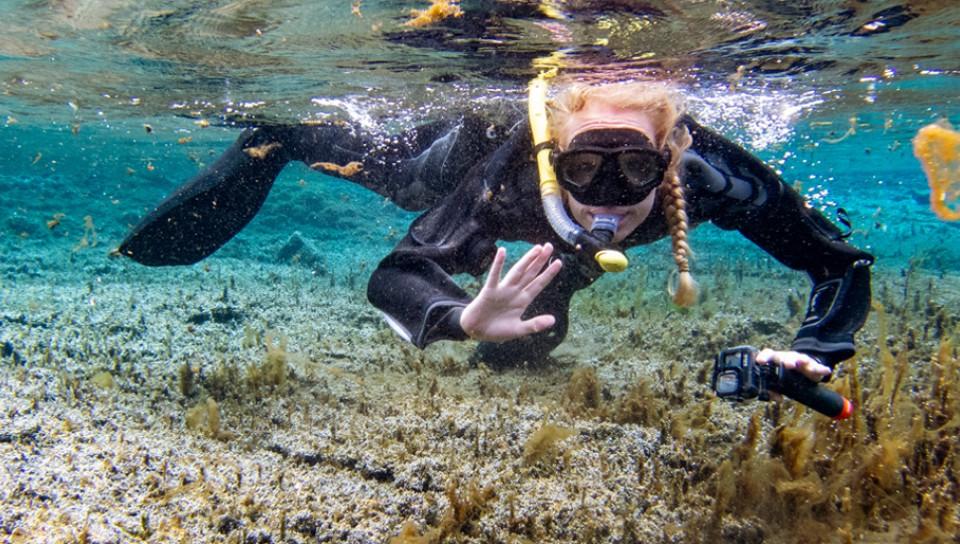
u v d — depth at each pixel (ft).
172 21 6.69
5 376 5.33
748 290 12.28
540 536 3.22
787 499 3.50
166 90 9.79
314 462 4.03
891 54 8.44
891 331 7.77
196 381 5.75
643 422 4.72
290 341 7.53
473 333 2.75
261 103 10.01
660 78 8.96
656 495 3.62
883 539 3.31
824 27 7.03
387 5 6.00
